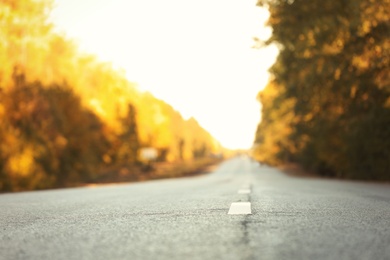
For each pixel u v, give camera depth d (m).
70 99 46.06
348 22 20.59
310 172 60.16
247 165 128.75
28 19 37.94
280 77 35.50
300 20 24.14
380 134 28.98
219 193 10.52
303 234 4.01
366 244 3.54
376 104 27.42
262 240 3.73
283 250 3.31
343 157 35.62
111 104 72.88
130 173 72.69
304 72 28.53
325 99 28.41
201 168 108.94
